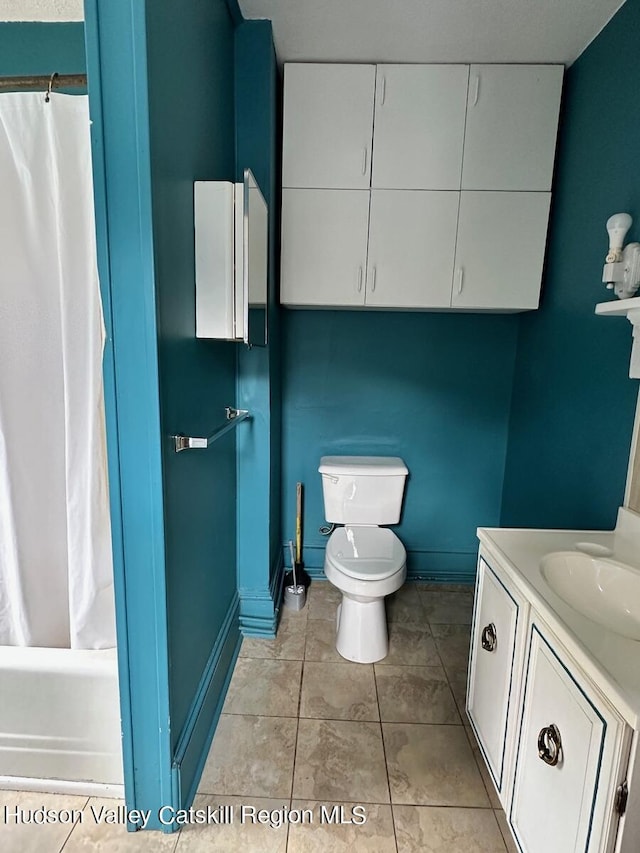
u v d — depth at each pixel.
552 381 1.99
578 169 1.81
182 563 1.29
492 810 1.33
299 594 2.32
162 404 1.09
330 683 1.80
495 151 1.95
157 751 1.22
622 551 1.30
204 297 1.33
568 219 1.88
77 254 1.23
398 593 2.49
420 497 2.59
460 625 2.20
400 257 2.03
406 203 1.99
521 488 2.29
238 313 1.33
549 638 1.00
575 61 1.87
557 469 1.92
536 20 1.65
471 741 1.55
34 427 1.38
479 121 1.93
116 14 0.94
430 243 2.01
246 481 2.06
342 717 1.64
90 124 0.98
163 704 1.20
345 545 2.09
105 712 1.32
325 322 2.44
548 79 1.90
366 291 2.06
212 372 1.56
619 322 1.51
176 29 1.14
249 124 1.80
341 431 2.54
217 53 1.52
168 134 1.10
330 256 2.04
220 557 1.77
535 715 1.06
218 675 1.66
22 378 1.34
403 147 1.96
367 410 2.51
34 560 1.45
